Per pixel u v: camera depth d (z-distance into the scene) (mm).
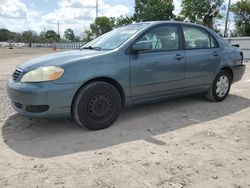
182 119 5098
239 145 4012
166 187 2973
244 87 8188
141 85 4840
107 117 4562
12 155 3693
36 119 5051
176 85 5324
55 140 4164
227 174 3244
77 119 4363
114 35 5254
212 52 5859
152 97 5074
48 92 4039
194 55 5516
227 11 41375
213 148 3898
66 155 3676
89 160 3531
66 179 3109
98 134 4363
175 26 5414
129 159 3555
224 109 5742
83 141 4113
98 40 5453
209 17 47594
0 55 30906
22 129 4609
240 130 4590
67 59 4340
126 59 4637
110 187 2963
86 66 4293
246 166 3428
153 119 5070
